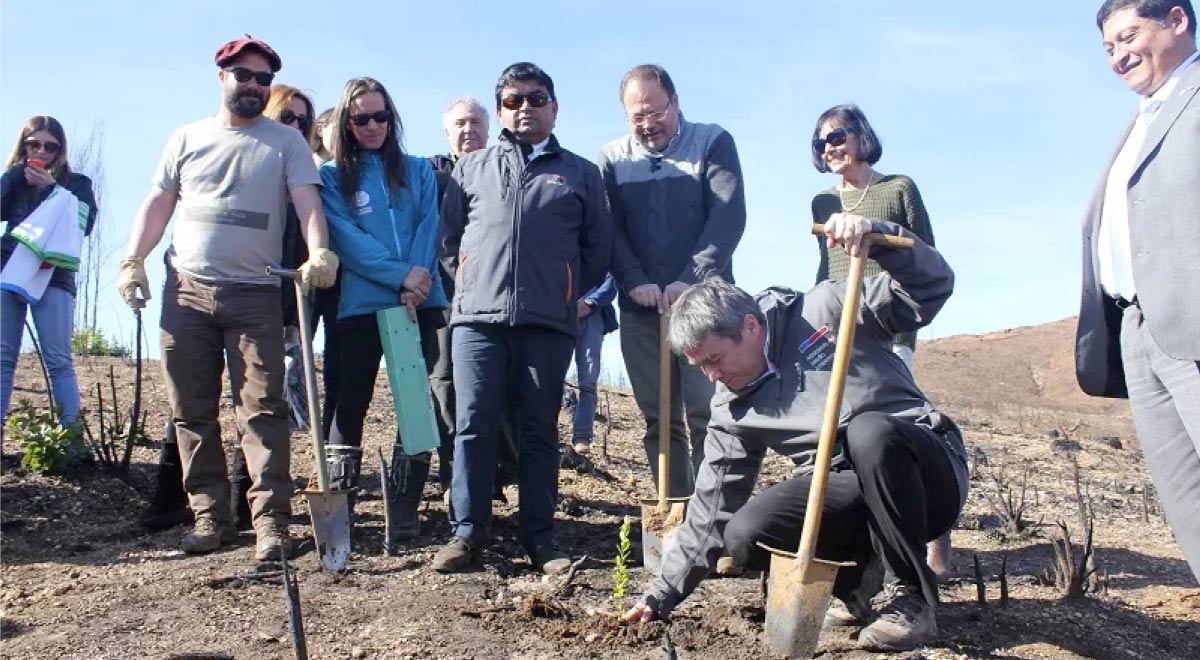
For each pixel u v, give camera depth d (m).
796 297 3.75
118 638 3.71
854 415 3.60
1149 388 3.62
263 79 4.58
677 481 5.16
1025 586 4.67
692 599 4.21
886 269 3.46
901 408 3.65
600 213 4.75
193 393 4.71
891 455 3.39
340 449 4.92
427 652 3.54
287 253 4.94
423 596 4.10
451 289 5.52
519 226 4.51
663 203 5.09
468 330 4.54
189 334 4.66
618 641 3.64
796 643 3.44
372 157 4.97
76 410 6.02
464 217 4.72
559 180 4.60
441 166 5.77
